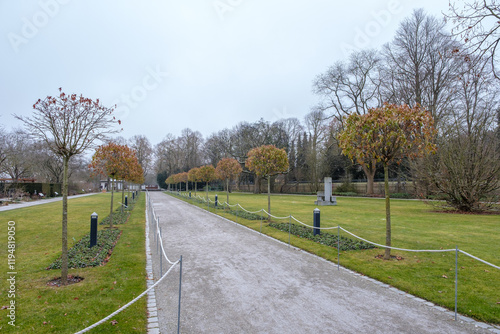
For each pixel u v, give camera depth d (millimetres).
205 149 73688
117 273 6934
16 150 34250
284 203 28047
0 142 32562
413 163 20906
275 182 59625
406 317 4938
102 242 9961
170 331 4473
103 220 15609
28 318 4656
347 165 46156
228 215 18375
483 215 17344
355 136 8359
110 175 13539
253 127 55625
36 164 40031
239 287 6305
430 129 8164
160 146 77250
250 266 7801
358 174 49938
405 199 33344
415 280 6480
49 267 7285
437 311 5168
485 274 6695
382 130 8133
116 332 4352
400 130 7680
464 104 21875
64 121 6332
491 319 4773
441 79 27469
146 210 22000
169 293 5953
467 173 18250
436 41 27094
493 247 9180
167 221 16078
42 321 4574
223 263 8078
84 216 17188
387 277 6730
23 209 21516
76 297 5500
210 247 9930
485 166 17594
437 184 19641
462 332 4453
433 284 6227
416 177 21797
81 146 6816
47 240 10477
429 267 7281
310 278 6871
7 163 33844
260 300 5633
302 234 11430
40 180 47438
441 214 18000
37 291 5754
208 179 29609
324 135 48625
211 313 5086
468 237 10758
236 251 9383
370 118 8055
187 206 26047
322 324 4699
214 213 19844
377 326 4633
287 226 13195
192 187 71688
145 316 4930
